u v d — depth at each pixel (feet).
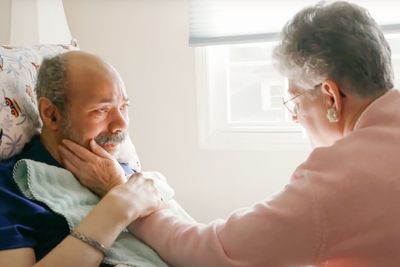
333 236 2.46
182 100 5.92
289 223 2.51
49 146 3.56
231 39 5.42
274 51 3.01
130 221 2.95
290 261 2.58
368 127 2.61
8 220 2.80
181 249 2.91
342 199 2.43
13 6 4.93
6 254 2.62
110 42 6.12
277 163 5.65
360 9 2.78
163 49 5.89
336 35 2.63
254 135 5.81
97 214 2.81
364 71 2.60
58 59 3.46
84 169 3.36
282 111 6.01
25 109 3.65
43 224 2.92
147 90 6.04
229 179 5.86
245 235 2.64
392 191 2.41
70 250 2.62
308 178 2.58
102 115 3.40
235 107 6.23
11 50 3.86
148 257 3.03
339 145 2.61
